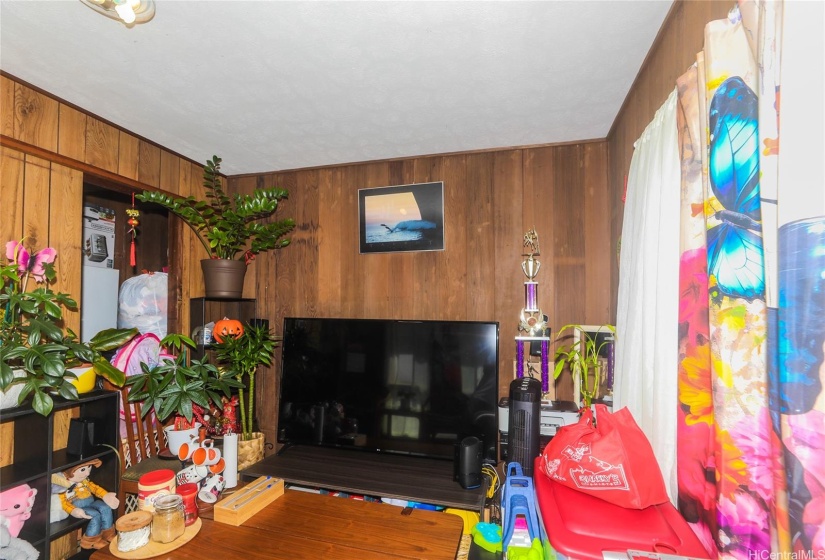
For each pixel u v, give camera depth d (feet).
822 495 1.96
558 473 3.81
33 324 4.94
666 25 4.20
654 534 3.06
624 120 6.11
